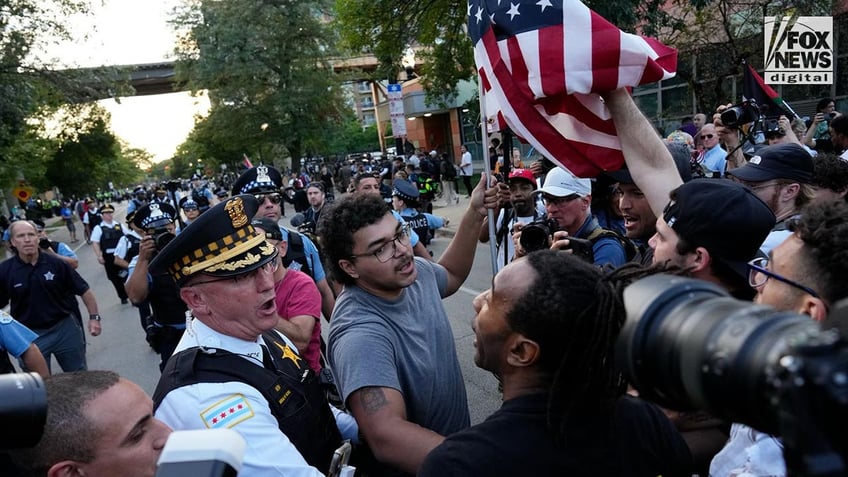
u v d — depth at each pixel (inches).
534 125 92.7
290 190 619.2
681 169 111.6
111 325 319.6
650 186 79.5
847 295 44.3
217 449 28.1
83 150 1685.5
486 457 40.9
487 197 99.7
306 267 144.9
